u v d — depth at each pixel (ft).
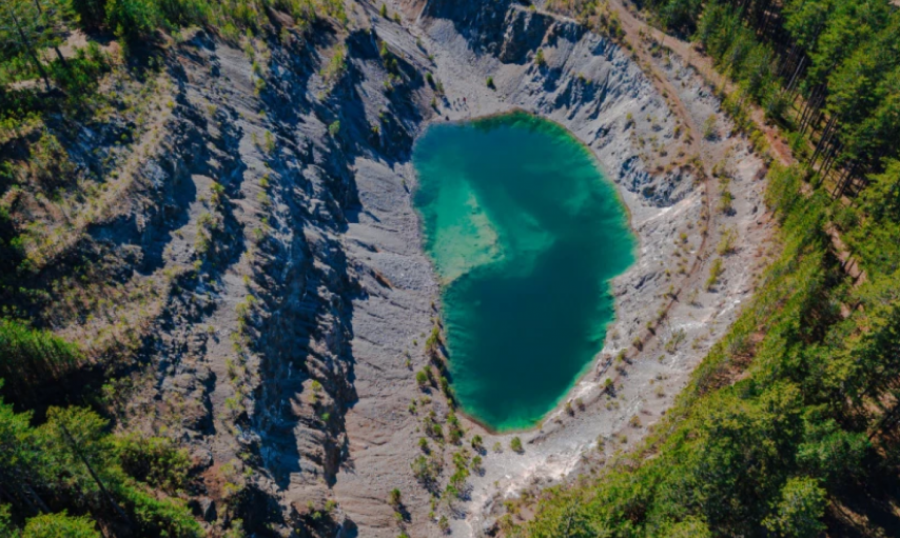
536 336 272.51
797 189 255.09
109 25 258.57
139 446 160.15
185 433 172.55
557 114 383.86
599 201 333.42
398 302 277.44
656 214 307.99
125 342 179.93
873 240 223.30
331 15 368.07
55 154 204.03
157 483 157.99
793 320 202.80
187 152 233.76
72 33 260.62
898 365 181.16
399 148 361.51
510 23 402.31
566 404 241.35
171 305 195.72
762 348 207.31
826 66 291.17
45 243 186.29
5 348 159.53
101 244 194.08
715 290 254.68
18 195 191.83
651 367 239.09
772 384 181.37
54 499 143.54
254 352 201.87
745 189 283.59
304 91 319.88
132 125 226.99
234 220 231.91
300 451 197.98
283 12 344.08
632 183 328.49
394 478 212.43
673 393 223.30
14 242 182.39
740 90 313.73
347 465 211.00
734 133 305.94
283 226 248.11
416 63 399.24
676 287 262.06
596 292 289.12
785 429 166.50
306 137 300.81
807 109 301.84
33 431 138.41
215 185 232.94
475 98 398.62
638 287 277.23
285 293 231.30
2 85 216.13
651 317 256.93
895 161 240.73
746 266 253.65
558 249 309.22
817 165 289.12
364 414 231.09
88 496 143.43
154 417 172.55
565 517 157.79
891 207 232.73
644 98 344.90
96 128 218.59
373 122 349.82
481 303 286.05
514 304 285.23
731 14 362.74
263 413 194.80
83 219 194.90
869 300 194.80
